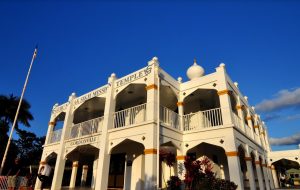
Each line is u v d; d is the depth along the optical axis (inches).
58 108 722.8
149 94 465.4
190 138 494.9
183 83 558.9
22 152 1226.0
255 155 610.5
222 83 491.8
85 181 738.2
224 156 581.3
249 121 653.3
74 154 721.6
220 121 540.4
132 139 454.6
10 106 987.9
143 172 534.3
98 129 601.6
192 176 397.4
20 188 635.5
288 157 849.5
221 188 379.9
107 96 549.3
